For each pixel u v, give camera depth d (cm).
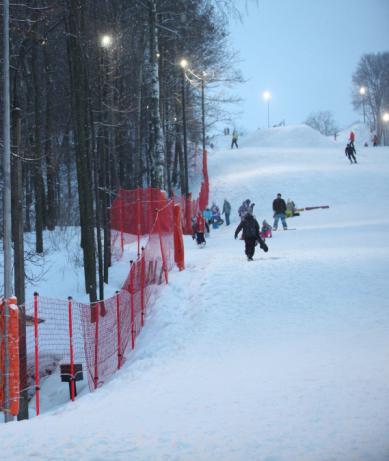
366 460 535
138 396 943
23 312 1413
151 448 633
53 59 3884
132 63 4006
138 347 1476
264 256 2294
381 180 4897
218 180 5522
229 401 816
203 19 3853
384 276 1703
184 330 1461
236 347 1237
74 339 1752
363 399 742
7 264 1311
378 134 12256
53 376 1625
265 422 691
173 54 4462
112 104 3078
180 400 863
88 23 2616
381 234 2705
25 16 2103
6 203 1321
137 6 3509
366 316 1335
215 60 4856
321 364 977
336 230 3062
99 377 1455
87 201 2086
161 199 2959
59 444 683
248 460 566
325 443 594
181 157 5416
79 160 2112
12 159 1545
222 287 1794
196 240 3244
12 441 724
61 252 2850
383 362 934
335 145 8300
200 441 642
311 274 1819
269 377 934
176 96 4741
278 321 1398
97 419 807
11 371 1159
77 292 2284
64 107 4206
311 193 4744
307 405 743
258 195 4878
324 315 1393
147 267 2164
